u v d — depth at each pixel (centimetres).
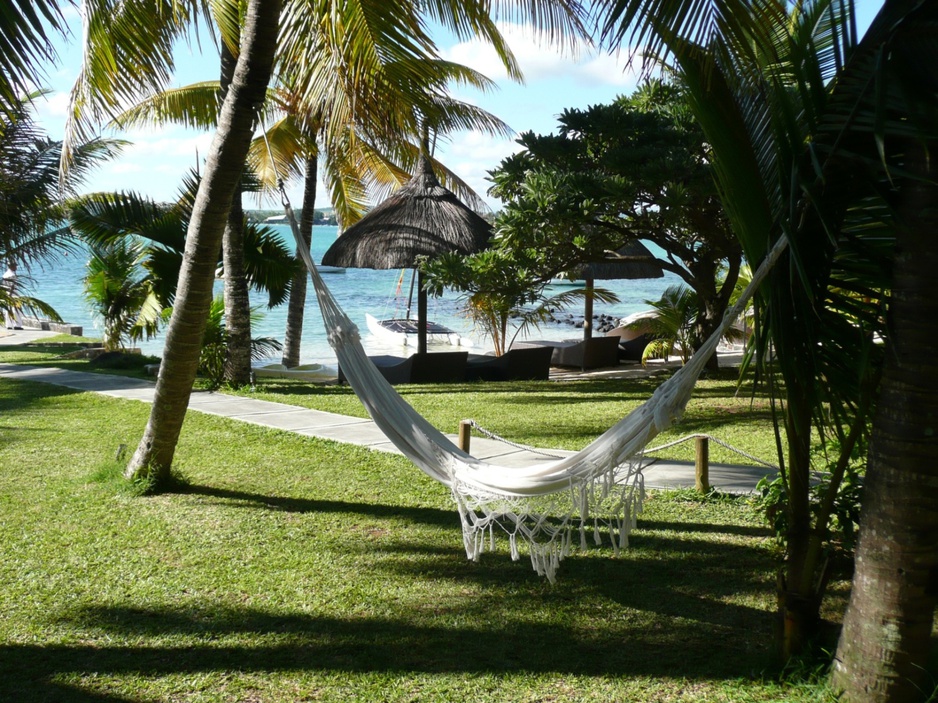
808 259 365
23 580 522
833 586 518
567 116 1237
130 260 1788
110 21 734
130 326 1775
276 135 1617
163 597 499
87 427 1001
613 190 1108
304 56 767
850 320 389
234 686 395
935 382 327
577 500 442
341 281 6159
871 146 338
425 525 648
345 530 634
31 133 1666
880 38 330
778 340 362
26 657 421
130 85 786
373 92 779
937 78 295
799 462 398
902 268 331
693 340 1497
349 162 1778
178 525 637
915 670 339
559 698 385
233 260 1334
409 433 518
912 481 331
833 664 368
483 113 1736
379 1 716
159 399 716
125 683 396
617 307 4031
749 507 685
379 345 2662
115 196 1478
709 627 462
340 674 407
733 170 378
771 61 374
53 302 4288
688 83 374
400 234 1581
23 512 664
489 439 954
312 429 1004
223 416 1081
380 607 489
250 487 751
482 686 396
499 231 1246
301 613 480
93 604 488
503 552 587
